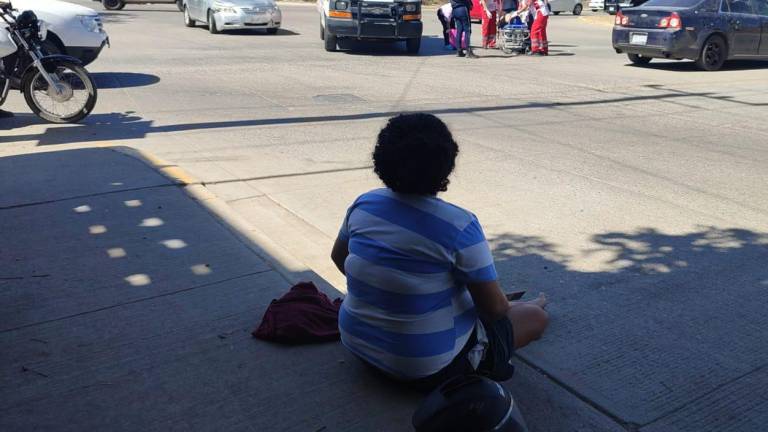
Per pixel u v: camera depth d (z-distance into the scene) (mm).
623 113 10367
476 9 24719
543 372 3637
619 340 3975
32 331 3686
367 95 11141
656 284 4695
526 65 15117
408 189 2811
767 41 15258
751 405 3400
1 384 3238
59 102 8516
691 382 3580
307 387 3293
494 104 10742
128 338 3650
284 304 3822
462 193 6473
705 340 3992
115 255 4625
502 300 2961
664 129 9359
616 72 14461
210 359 3492
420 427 2541
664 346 3918
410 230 2816
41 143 7641
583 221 5832
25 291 4102
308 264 4945
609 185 6816
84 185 5969
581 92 12008
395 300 2875
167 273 4398
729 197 6539
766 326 4164
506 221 5797
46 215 5277
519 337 3400
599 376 3613
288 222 5727
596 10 34688
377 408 3154
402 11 15555
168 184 6070
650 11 14734
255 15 18219
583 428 3188
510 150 8047
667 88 12609
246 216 5820
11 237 4863
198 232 5070
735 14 14820
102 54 14375
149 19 22547
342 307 3193
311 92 11234
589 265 4980
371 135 8570
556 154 7926
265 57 14781
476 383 2561
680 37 14438
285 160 7387
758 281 4762
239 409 3125
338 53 15820
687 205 6281
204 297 4113
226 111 9680
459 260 2822
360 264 2939
